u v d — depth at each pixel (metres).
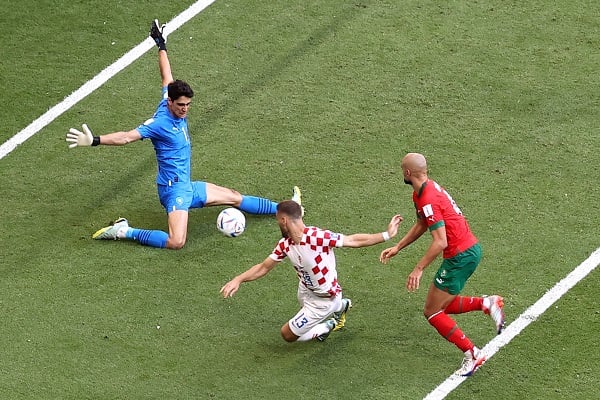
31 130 39.00
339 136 37.94
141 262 33.94
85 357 31.09
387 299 32.53
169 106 33.44
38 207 36.06
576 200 35.22
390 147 37.41
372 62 40.69
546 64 40.31
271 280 33.25
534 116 38.28
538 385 29.83
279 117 38.84
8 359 31.09
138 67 41.28
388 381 30.17
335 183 36.25
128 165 37.56
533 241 33.94
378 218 34.94
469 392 29.78
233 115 39.03
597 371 30.03
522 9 42.59
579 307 31.81
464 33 41.66
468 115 38.44
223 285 33.12
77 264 33.97
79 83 40.78
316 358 30.91
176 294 32.91
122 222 34.53
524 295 32.34
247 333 31.72
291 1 43.59
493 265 33.25
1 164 37.78
